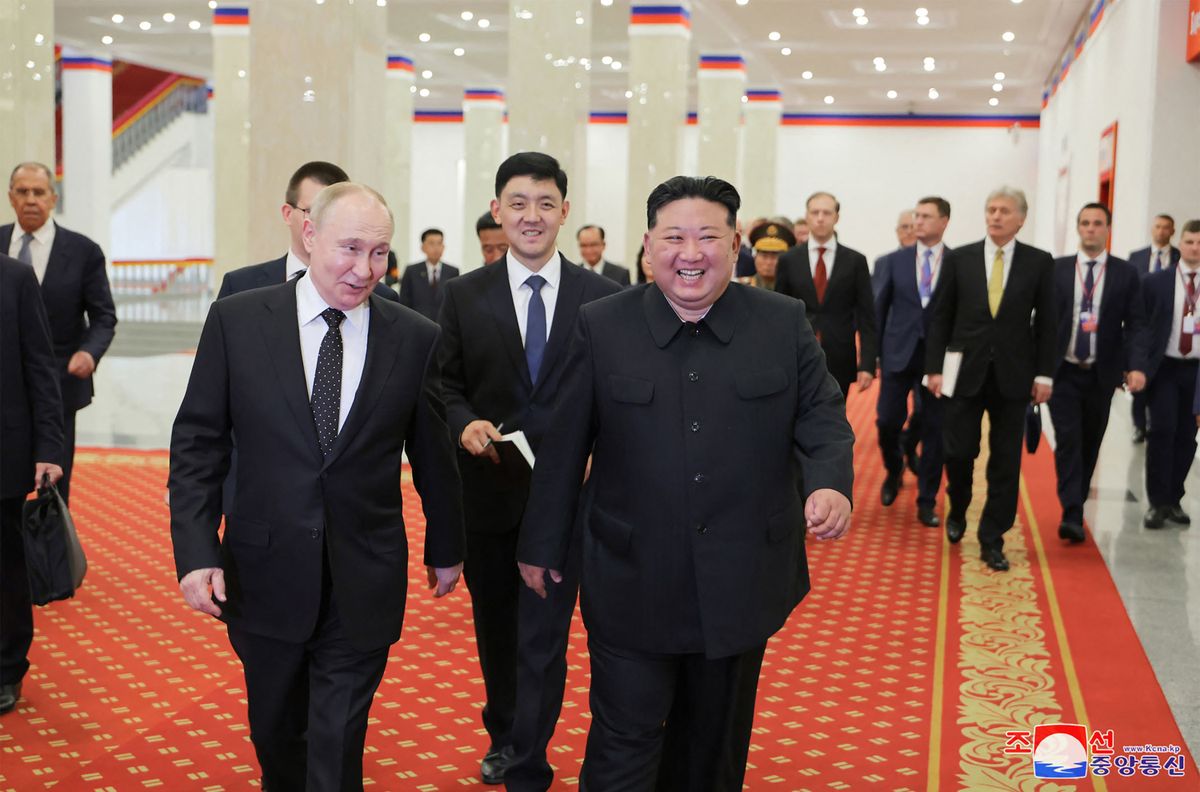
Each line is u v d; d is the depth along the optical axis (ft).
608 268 27.96
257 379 8.84
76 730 12.56
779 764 11.89
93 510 23.24
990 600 18.04
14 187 16.92
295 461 8.80
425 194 100.22
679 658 8.52
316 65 26.11
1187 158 37.93
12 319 12.55
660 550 8.16
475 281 11.60
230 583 8.98
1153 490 23.06
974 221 88.02
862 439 35.68
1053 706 13.57
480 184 81.20
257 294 9.12
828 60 68.18
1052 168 73.46
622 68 74.33
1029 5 53.78
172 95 94.63
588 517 8.57
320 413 8.89
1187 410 22.79
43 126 34.32
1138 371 20.88
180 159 94.99
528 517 8.64
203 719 12.92
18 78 32.55
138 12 60.29
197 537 8.66
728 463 8.14
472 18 58.80
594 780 8.42
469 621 16.74
